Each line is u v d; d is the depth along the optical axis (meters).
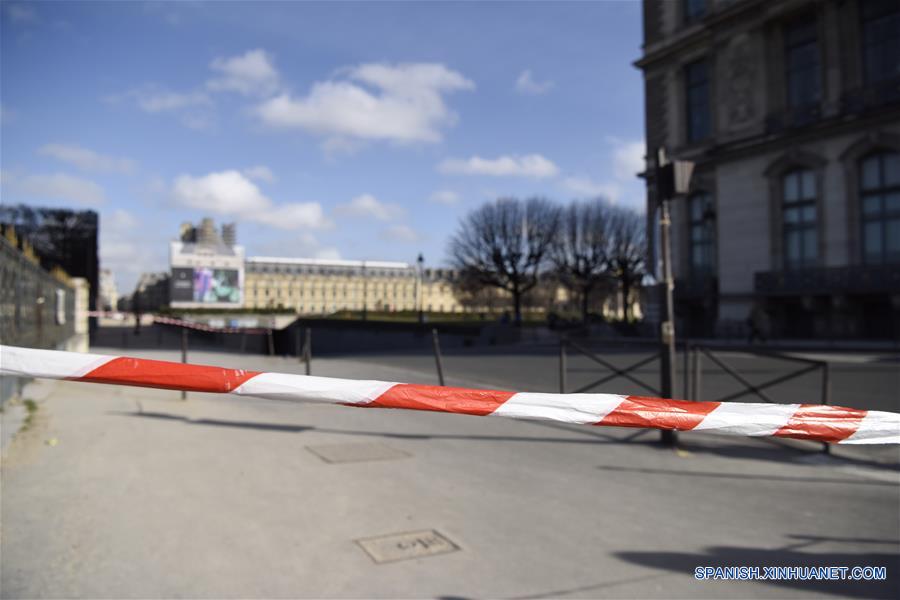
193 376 2.00
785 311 32.31
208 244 161.88
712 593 3.68
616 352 25.61
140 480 5.91
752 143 33.09
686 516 5.15
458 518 4.98
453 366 19.66
